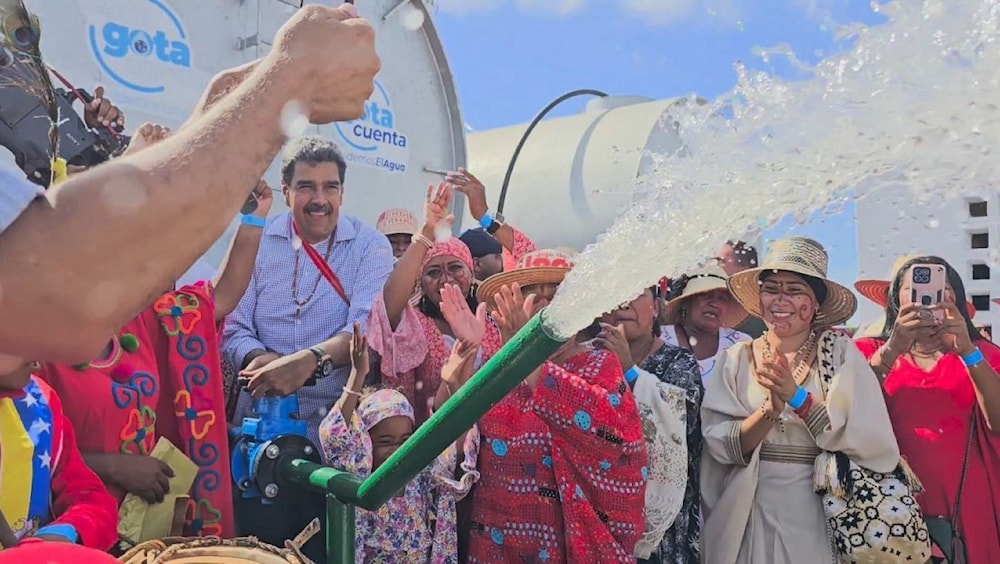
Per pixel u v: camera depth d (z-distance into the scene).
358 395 2.23
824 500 2.52
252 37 3.02
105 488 1.77
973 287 3.41
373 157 3.51
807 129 0.69
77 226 0.59
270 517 2.24
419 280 2.85
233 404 2.55
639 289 0.80
